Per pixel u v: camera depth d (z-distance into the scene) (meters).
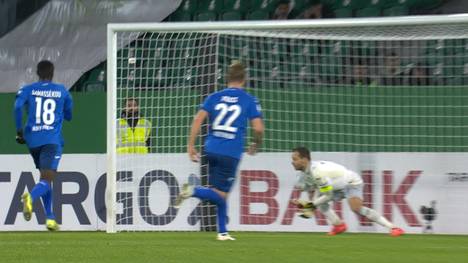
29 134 31.48
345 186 33.72
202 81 40.19
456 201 36.34
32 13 50.47
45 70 31.98
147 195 38.16
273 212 37.12
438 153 36.84
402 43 40.00
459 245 27.81
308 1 50.91
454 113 37.62
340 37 38.50
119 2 49.16
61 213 38.69
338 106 38.91
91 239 29.72
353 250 24.89
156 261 20.97
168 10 49.09
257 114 26.86
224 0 52.44
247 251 23.92
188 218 37.59
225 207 27.69
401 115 38.16
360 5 50.09
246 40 40.91
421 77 39.34
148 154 38.56
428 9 49.16
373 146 38.06
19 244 26.67
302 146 37.28
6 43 49.00
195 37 40.66
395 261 21.59
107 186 36.06
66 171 38.81
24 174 38.91
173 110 39.53
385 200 37.06
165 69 40.56
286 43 40.88
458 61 39.12
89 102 39.53
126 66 41.34
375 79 40.03
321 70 40.50
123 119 38.75
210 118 27.11
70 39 48.66
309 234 34.94
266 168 37.50
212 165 26.98
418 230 36.47
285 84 39.84
